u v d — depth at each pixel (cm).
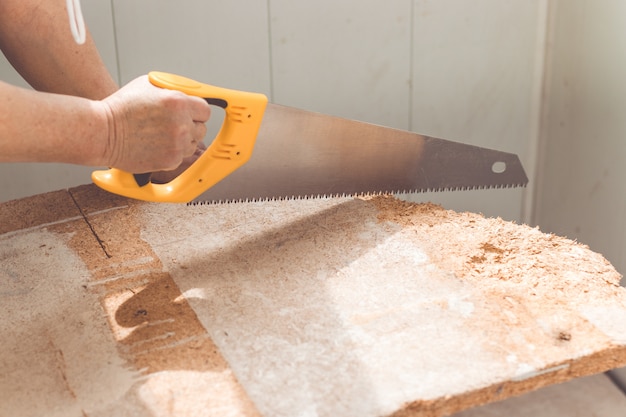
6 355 93
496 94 194
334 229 120
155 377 88
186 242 118
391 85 184
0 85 85
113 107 95
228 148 107
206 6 164
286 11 169
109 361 91
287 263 111
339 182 122
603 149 182
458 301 100
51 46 118
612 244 182
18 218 128
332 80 179
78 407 84
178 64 168
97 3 158
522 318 96
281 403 83
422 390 84
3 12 114
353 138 118
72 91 123
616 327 95
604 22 176
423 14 179
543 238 117
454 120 193
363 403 82
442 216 124
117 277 109
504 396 87
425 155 122
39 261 114
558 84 194
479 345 91
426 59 184
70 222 125
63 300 104
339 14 173
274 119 113
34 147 89
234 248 115
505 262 111
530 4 188
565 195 199
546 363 88
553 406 109
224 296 103
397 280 105
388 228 120
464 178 125
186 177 108
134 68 166
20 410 84
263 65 173
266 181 118
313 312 99
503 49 190
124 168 99
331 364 89
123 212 128
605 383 115
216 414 82
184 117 98
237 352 91
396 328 95
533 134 203
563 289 103
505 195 207
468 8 182
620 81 173
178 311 100
